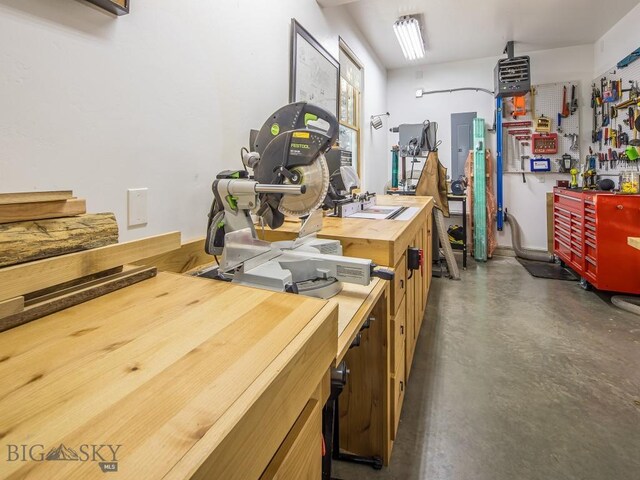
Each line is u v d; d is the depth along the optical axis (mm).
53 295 615
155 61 1146
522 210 4809
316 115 1153
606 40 3986
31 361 455
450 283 3703
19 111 793
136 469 303
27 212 627
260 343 509
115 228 772
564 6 3352
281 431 464
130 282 745
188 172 1308
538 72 4582
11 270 549
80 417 357
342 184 1963
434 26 3752
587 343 2348
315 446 632
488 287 3549
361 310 941
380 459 1392
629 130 3482
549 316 2795
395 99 5242
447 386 1915
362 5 3266
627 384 1893
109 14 988
